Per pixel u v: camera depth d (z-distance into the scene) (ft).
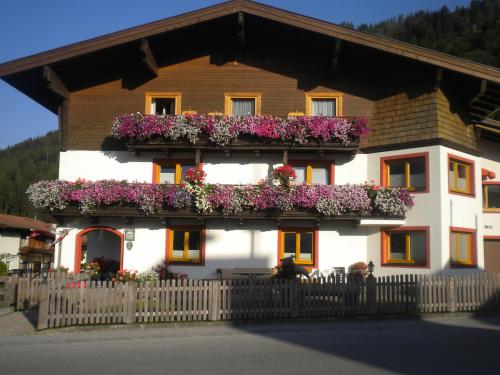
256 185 55.06
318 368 24.04
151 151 58.65
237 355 27.32
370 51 56.65
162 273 54.95
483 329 35.94
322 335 33.86
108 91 60.23
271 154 59.16
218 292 38.60
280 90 59.88
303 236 58.39
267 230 57.77
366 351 28.07
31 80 58.44
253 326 37.32
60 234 56.29
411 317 40.78
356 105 59.36
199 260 57.77
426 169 54.19
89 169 59.06
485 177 63.62
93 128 59.67
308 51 60.44
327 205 53.67
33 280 45.98
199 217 54.95
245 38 60.64
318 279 40.16
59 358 27.25
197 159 56.85
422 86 55.57
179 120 55.77
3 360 26.91
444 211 52.90
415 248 54.75
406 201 53.72
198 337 33.53
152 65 58.34
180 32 57.93
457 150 55.93
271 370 23.72
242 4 55.31
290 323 38.58
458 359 25.88
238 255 57.47
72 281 37.60
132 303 37.06
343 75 59.88
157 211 55.01
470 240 56.65
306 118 55.52
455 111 57.00
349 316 40.04
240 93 59.88
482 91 52.65
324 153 58.34
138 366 24.95
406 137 55.93
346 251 57.47
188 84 60.13
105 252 65.00
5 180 264.31
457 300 42.70
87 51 54.65
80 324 36.29
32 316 42.01
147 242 57.62
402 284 41.68
